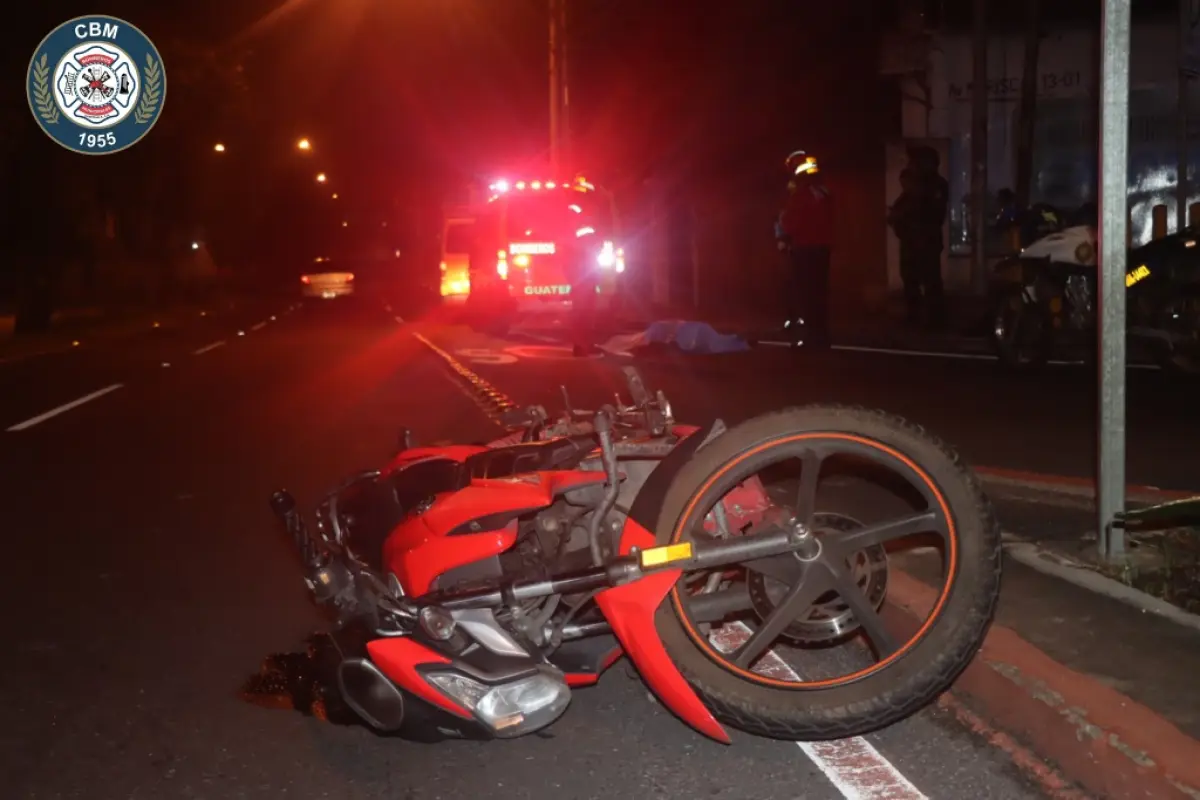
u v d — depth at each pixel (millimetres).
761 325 23078
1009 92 25891
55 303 43375
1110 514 6148
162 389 16734
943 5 26266
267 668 5742
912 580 5855
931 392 13266
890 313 23688
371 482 5176
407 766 4633
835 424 4094
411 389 15680
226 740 4949
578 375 16281
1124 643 5066
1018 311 14609
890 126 27422
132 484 10039
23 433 12969
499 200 23656
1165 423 10750
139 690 5527
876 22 27453
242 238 61844
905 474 4078
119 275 46062
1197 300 13008
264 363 20359
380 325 30625
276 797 4445
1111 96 5988
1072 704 4426
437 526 4344
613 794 4332
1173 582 5762
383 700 4340
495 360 18844
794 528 4051
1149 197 24922
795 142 29125
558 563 4508
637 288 31781
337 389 15977
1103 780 4145
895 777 4348
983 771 4352
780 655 5465
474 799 4348
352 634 4832
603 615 4410
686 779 4418
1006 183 26031
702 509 4125
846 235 28484
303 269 52500
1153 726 4219
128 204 35875
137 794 4516
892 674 4023
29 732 5102
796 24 29016
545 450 4703
